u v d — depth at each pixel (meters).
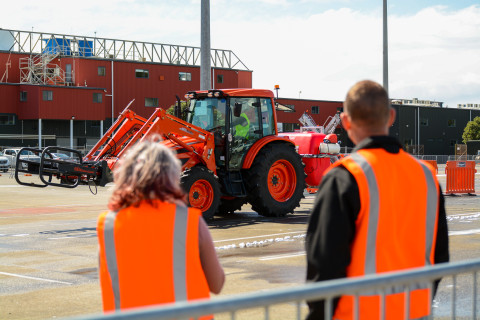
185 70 59.94
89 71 55.09
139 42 59.09
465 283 7.05
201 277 2.65
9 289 7.14
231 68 62.84
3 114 50.91
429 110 71.75
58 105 51.28
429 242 2.70
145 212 2.60
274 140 13.93
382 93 2.67
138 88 57.34
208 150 13.01
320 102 65.06
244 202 14.57
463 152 63.28
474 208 15.91
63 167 11.58
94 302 6.51
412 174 2.63
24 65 56.81
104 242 2.64
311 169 15.59
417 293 2.55
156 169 2.61
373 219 2.52
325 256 2.47
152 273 2.57
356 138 2.74
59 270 8.29
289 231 11.69
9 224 13.55
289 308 6.11
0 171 38.78
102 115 53.62
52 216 15.26
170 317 1.73
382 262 2.54
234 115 12.99
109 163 12.08
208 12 15.45
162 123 12.36
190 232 2.62
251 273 7.73
